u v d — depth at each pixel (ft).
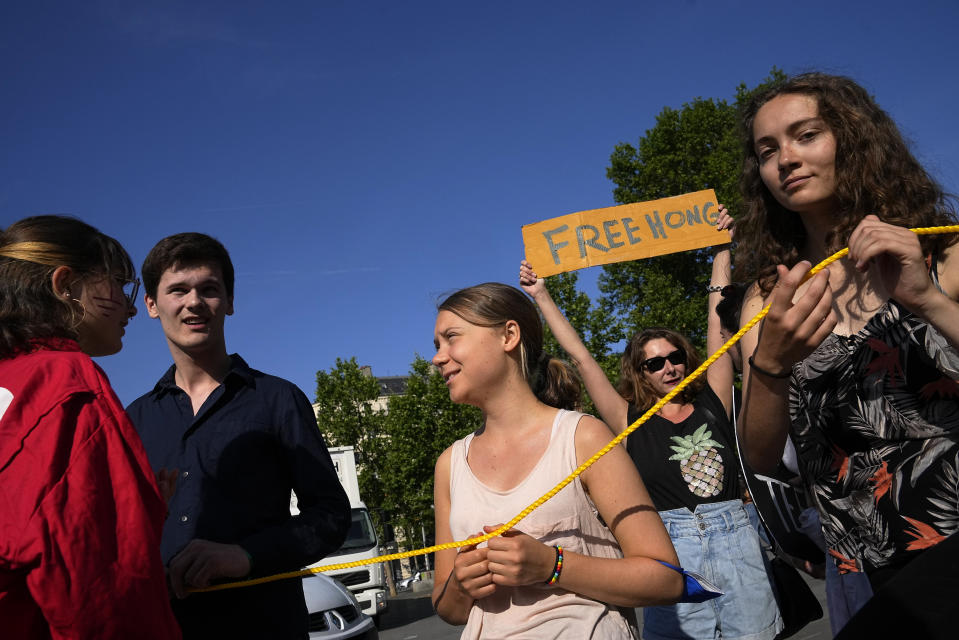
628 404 12.12
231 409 8.79
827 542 5.52
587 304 80.48
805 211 5.67
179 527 8.20
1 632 4.62
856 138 5.26
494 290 7.15
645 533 6.22
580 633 5.93
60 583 4.55
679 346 11.89
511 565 5.69
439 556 7.20
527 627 6.07
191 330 8.93
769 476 6.91
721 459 10.80
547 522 6.30
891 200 5.20
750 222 6.42
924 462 4.81
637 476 6.50
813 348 4.67
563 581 5.81
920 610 3.76
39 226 6.20
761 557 10.52
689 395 11.78
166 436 8.77
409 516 102.78
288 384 9.23
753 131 6.11
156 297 9.10
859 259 4.41
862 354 5.05
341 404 115.34
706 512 10.53
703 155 86.07
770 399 5.08
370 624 23.07
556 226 12.03
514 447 6.86
